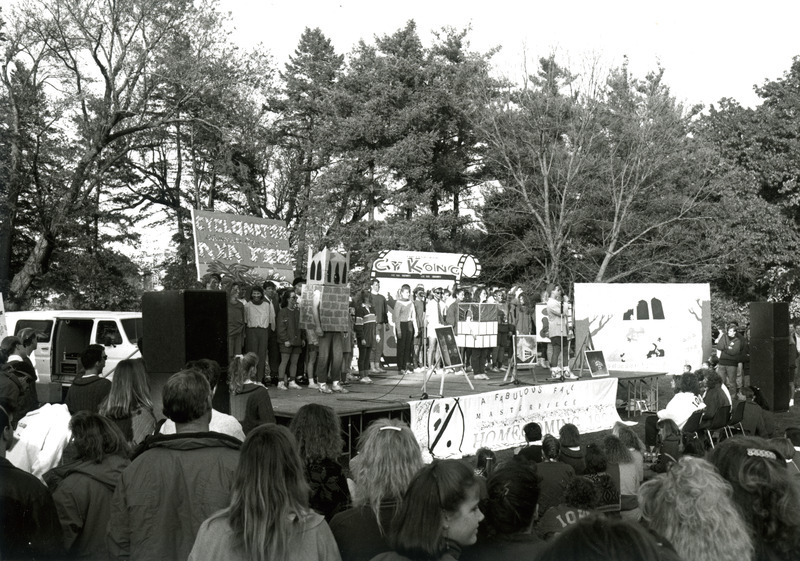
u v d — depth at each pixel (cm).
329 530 333
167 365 805
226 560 317
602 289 2102
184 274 3819
